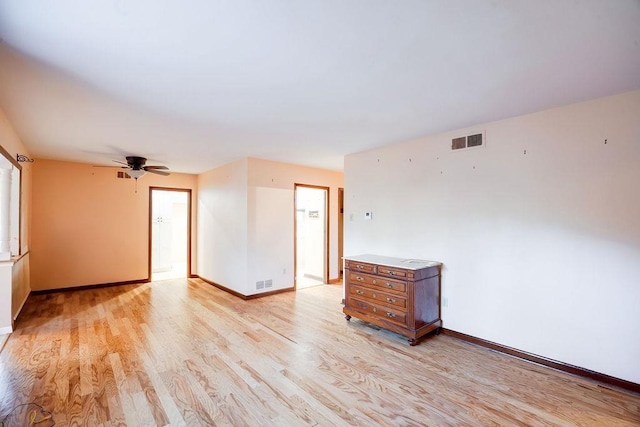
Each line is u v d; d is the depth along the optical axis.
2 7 1.43
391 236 4.13
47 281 5.38
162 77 2.20
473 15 1.53
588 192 2.62
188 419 2.05
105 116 3.02
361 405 2.22
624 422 2.04
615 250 2.50
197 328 3.73
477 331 3.27
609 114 2.53
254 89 2.41
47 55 1.89
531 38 1.73
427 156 3.74
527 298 2.94
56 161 5.45
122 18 1.54
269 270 5.34
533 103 2.70
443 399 2.29
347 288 3.98
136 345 3.22
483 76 2.20
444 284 3.56
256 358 2.94
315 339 3.42
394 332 3.51
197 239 6.97
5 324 3.53
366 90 2.43
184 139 3.90
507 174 3.08
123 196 6.12
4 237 3.67
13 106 2.73
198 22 1.58
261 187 5.23
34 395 2.31
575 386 2.48
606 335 2.53
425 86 2.37
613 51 1.86
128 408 2.16
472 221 3.33
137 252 6.28
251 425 2.00
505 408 2.19
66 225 5.55
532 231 2.92
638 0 1.41
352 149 4.44
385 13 1.51
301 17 1.54
